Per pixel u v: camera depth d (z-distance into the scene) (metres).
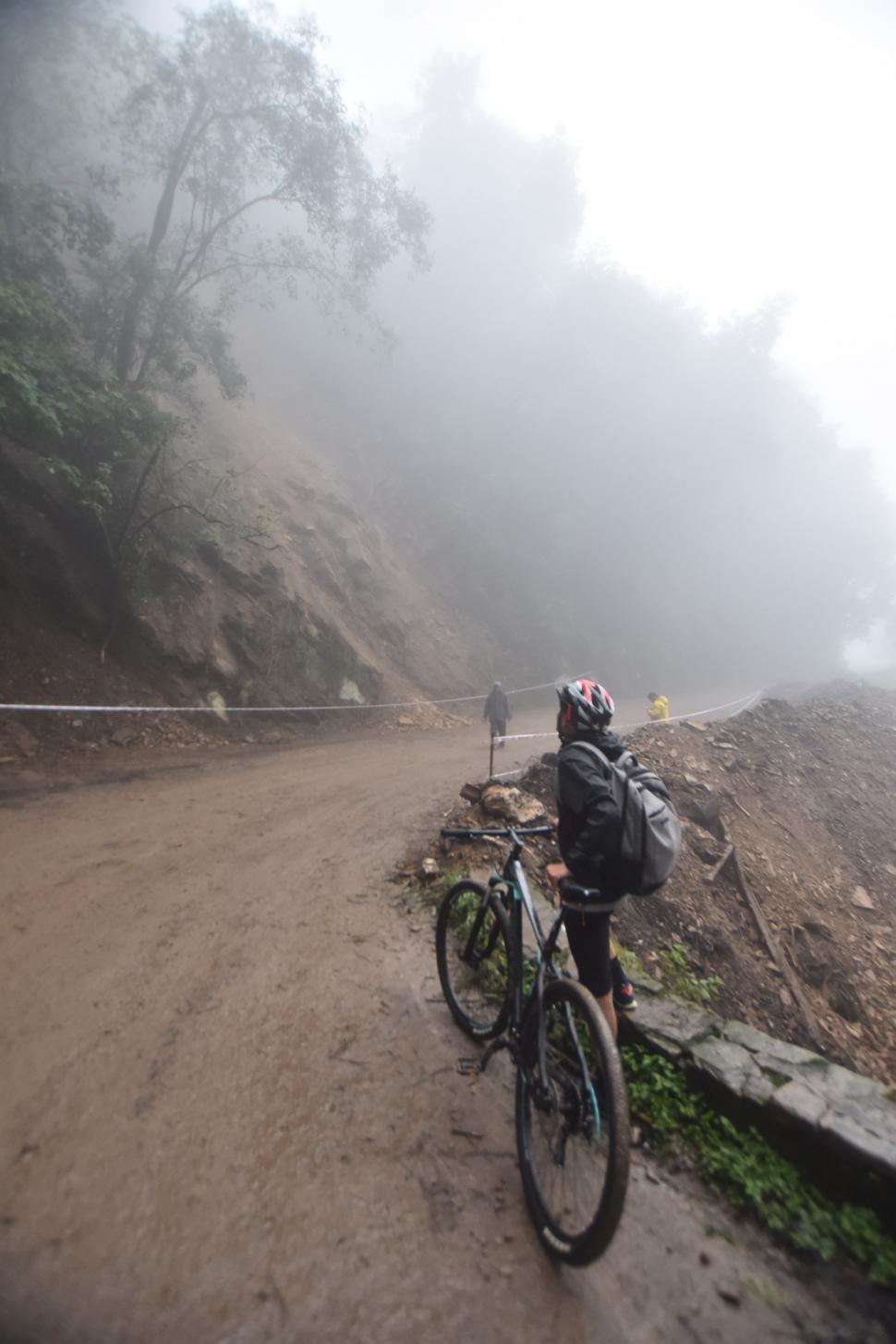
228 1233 2.07
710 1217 2.38
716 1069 2.86
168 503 13.28
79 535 11.69
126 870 5.21
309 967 3.88
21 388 9.12
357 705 15.65
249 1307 1.84
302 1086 2.83
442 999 3.64
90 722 9.92
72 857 5.38
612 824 2.53
